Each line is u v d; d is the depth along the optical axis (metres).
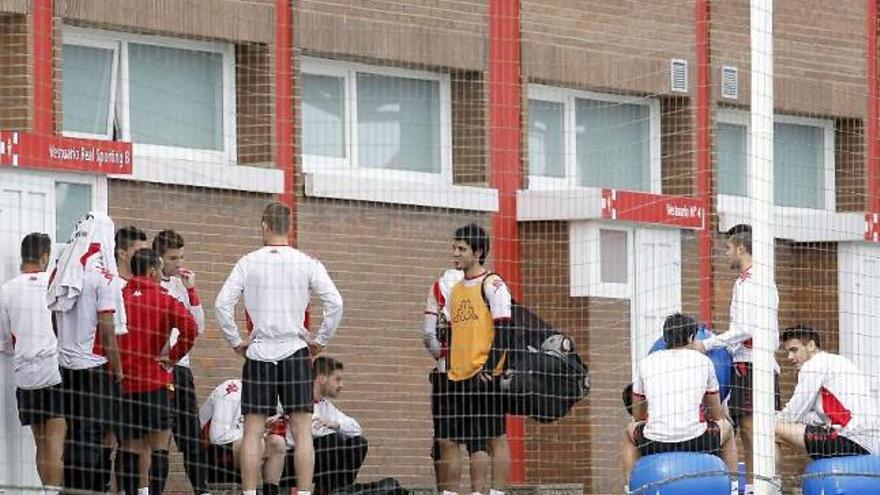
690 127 53.41
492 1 49.81
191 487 43.31
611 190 49.84
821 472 42.16
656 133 53.62
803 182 57.12
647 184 53.62
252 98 45.88
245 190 45.09
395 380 47.41
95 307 38.09
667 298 51.94
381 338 47.28
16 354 38.03
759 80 42.81
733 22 54.25
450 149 49.72
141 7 43.62
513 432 49.09
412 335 47.84
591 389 49.66
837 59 56.78
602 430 49.94
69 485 38.28
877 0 57.41
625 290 50.75
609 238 50.44
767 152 42.72
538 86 51.34
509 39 49.94
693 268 52.91
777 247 55.75
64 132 43.12
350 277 46.88
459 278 43.09
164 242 40.34
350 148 48.12
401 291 47.72
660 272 51.75
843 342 56.47
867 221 56.47
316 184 46.25
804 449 43.97
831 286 56.44
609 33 51.72
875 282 57.06
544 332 42.72
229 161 45.84
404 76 49.12
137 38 44.50
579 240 49.66
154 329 38.72
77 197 41.12
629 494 40.22
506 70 49.91
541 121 51.59
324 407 41.91
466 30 49.22
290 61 46.16
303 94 47.31
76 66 43.41
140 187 43.28
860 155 57.41
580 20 51.19
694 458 40.25
